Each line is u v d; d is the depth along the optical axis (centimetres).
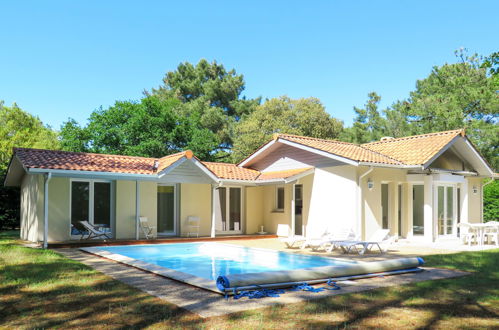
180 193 2061
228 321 600
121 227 1850
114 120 3244
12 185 2292
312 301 721
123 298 734
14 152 1678
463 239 1798
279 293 779
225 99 5128
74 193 1770
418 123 3600
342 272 915
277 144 2167
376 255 1386
